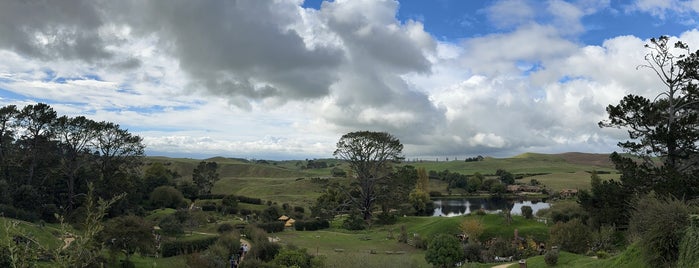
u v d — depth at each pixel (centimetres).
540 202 12812
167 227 5278
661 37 4200
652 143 4191
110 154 7650
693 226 1672
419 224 7169
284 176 18562
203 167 12444
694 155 4000
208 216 7600
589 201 4575
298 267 3503
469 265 3822
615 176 18512
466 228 5262
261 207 9556
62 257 709
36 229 3231
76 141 7269
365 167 8825
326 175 18975
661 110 4381
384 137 8800
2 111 6831
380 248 5391
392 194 8562
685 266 1617
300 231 7231
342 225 7856
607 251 3662
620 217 4094
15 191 5881
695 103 4138
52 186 7038
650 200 2395
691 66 4062
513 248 4550
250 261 3712
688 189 3459
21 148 7075
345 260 3812
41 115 6969
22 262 703
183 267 3647
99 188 6988
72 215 5916
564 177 18775
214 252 3978
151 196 8556
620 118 4322
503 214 6038
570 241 4125
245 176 18638
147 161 17562
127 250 3422
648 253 1814
